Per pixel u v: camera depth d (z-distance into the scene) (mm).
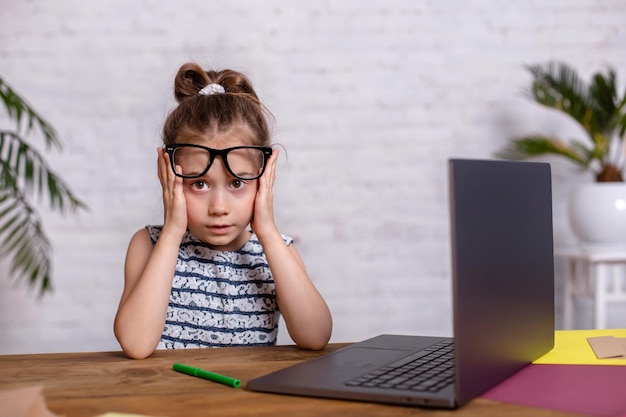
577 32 2926
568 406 691
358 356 905
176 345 1314
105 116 2793
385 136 2881
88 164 2791
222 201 1102
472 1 2893
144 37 2793
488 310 749
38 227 2211
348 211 2873
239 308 1333
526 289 869
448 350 942
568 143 2908
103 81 2789
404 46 2879
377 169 2881
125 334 1012
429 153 2900
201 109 1196
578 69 2934
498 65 2910
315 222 2861
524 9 2908
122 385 811
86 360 976
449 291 2908
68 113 2781
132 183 2809
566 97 2570
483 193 740
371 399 712
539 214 915
